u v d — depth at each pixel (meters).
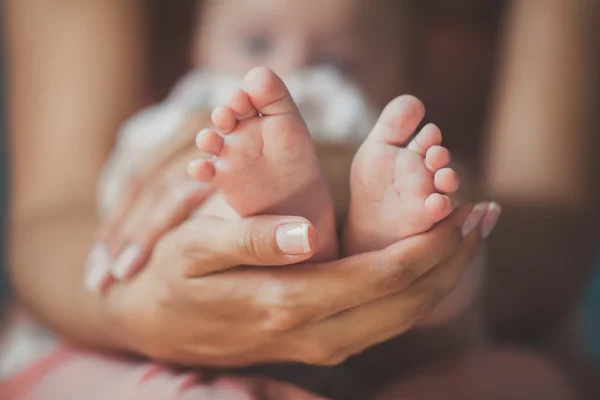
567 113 0.96
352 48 0.99
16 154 1.05
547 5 1.02
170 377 0.58
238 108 0.41
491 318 0.93
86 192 0.95
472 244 0.49
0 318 1.05
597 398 0.88
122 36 1.11
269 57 0.97
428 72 1.20
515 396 0.67
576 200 0.94
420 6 1.16
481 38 1.21
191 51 1.17
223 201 0.51
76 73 1.07
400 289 0.46
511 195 0.95
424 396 0.65
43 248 0.85
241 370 0.63
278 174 0.43
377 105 1.03
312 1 0.96
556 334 0.99
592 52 0.98
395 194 0.44
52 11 1.11
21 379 0.71
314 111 0.78
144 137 0.80
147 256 0.59
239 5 0.99
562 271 0.95
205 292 0.49
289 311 0.46
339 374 0.69
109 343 0.72
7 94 1.19
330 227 0.47
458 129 1.21
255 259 0.44
